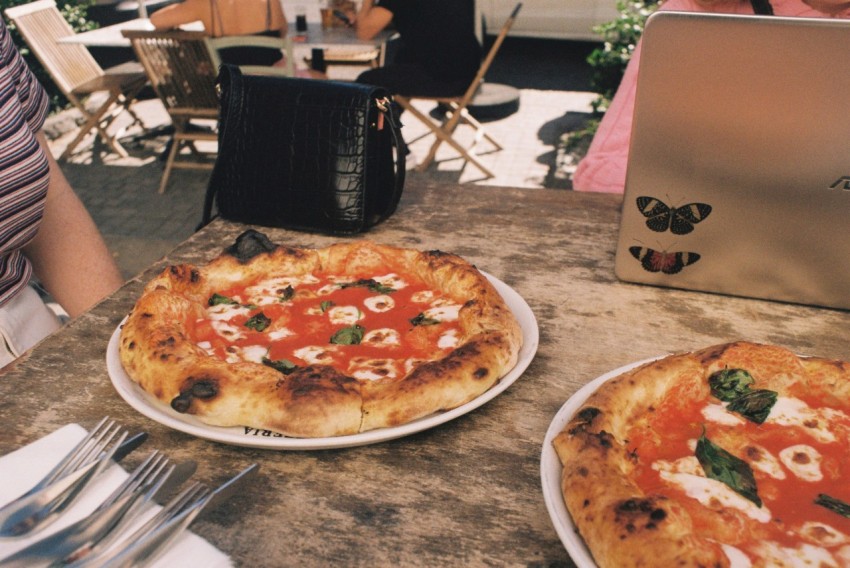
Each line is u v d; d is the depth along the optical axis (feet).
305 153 5.20
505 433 3.29
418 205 5.82
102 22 24.32
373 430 3.10
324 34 17.31
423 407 3.14
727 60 3.65
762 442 2.90
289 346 3.64
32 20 18.47
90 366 3.77
